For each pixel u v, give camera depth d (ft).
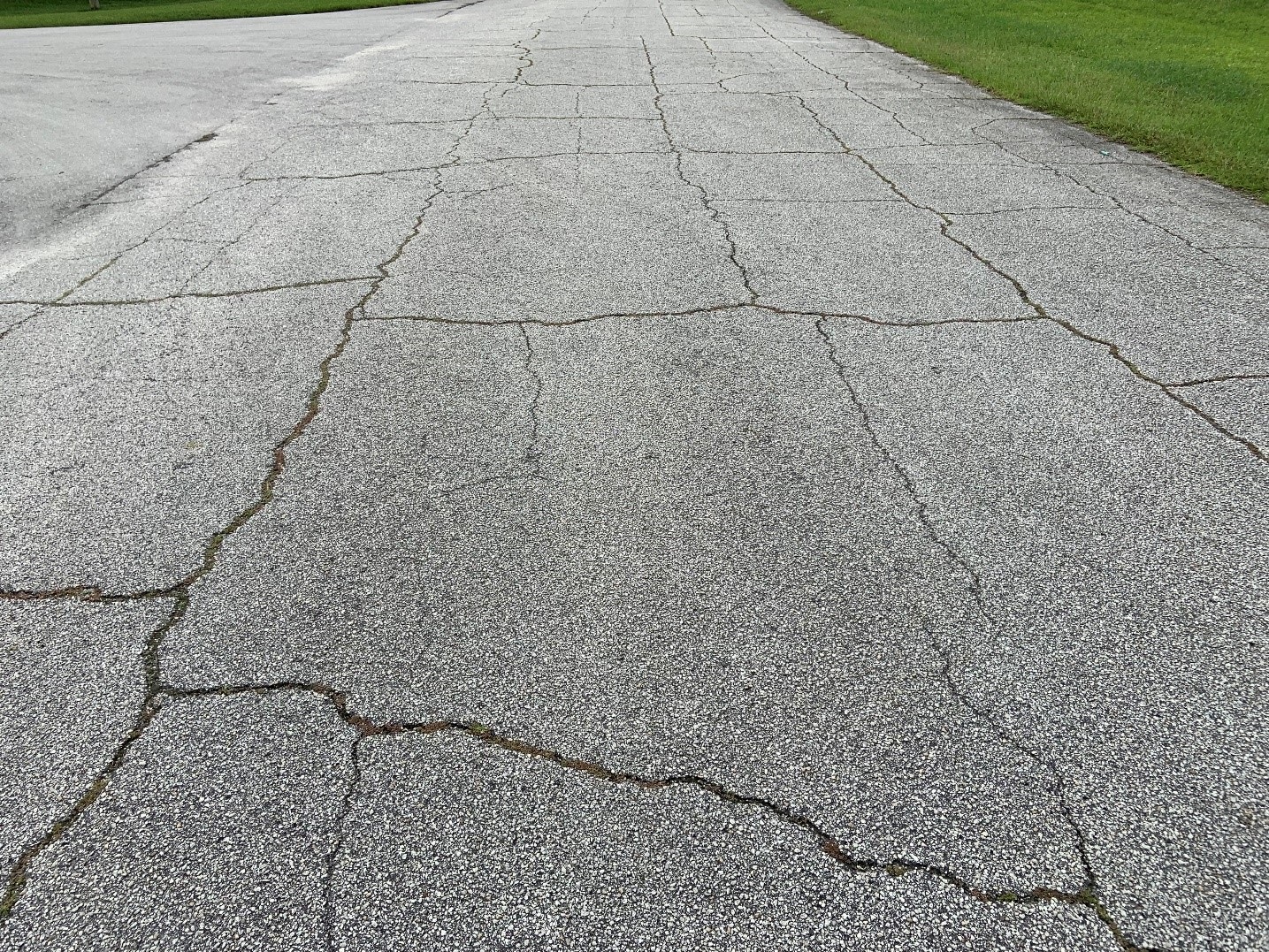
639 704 6.24
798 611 7.04
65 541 7.80
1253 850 5.27
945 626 6.88
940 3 48.62
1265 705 6.18
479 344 11.34
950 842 5.34
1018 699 6.25
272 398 10.09
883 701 6.24
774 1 56.85
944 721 6.09
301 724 6.08
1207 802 5.55
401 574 7.44
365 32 42.32
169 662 6.57
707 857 5.26
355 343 11.34
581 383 10.43
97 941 4.82
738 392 10.23
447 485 8.57
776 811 5.53
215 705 6.22
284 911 4.97
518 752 5.90
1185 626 6.84
